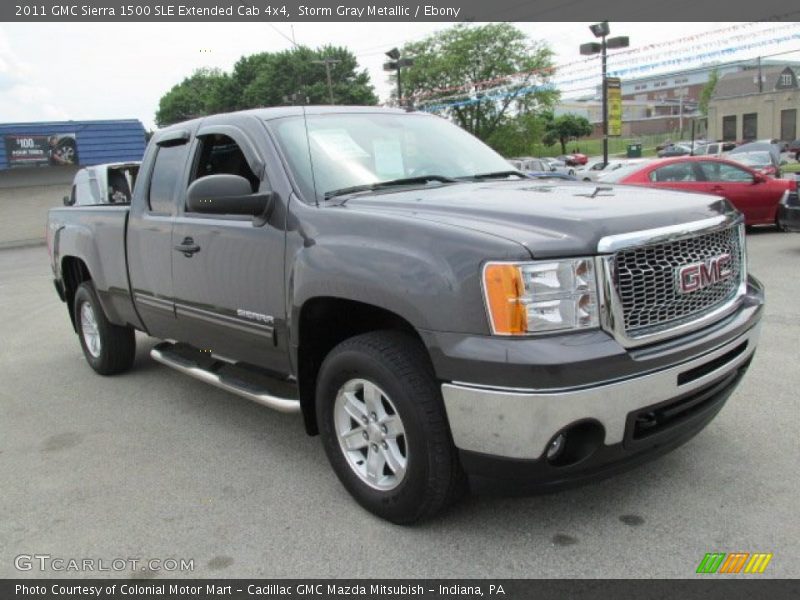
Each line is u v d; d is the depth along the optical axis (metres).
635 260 2.78
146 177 4.83
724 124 62.53
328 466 3.97
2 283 13.58
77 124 24.59
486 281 2.65
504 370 2.60
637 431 2.83
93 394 5.58
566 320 2.65
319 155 3.79
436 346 2.76
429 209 3.16
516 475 2.74
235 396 5.35
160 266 4.59
